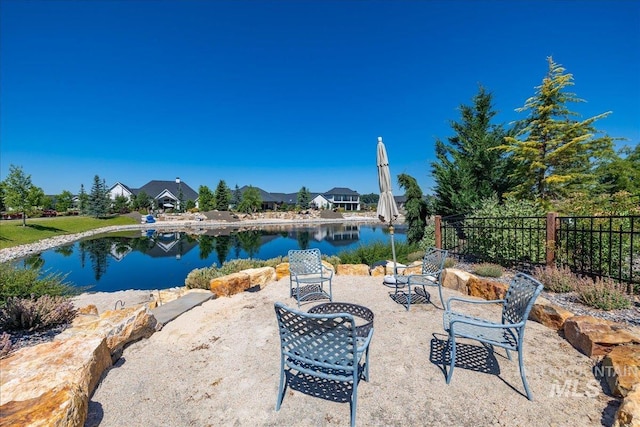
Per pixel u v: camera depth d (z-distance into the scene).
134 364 2.78
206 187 48.66
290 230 30.14
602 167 11.48
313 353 2.01
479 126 10.67
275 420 2.02
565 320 3.04
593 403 2.05
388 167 5.13
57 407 1.71
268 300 4.75
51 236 21.44
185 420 2.04
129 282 9.65
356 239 21.66
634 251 4.64
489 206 6.80
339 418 2.02
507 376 2.42
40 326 3.21
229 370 2.66
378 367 2.62
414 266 6.13
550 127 9.21
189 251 15.98
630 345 2.42
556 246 4.78
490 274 5.07
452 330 2.33
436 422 1.95
